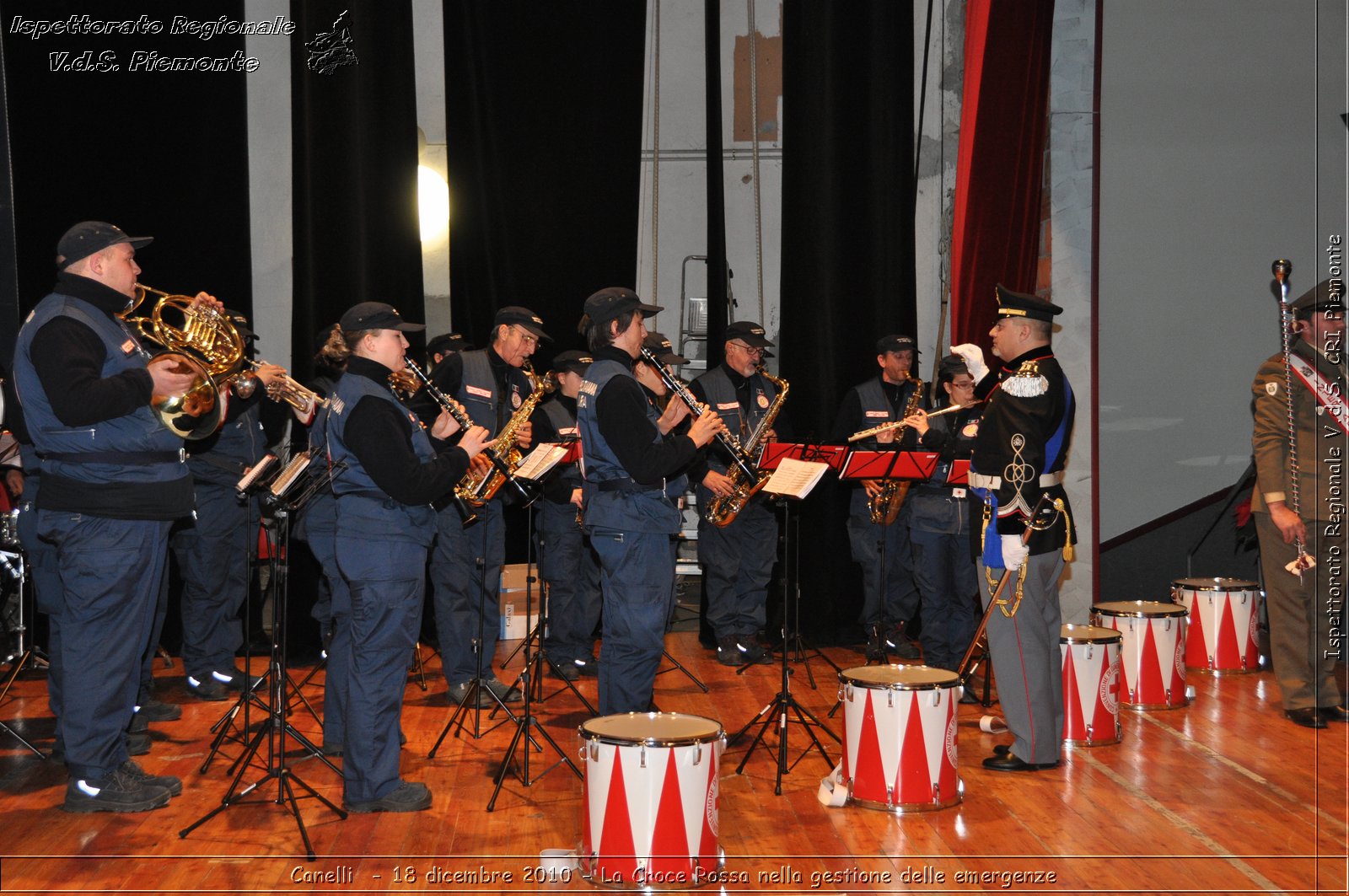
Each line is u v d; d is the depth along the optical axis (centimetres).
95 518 341
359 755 353
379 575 343
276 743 435
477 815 354
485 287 632
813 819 353
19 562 542
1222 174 664
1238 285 664
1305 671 468
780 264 687
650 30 694
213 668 512
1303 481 465
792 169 651
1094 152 615
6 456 539
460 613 496
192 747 433
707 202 698
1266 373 468
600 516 372
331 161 603
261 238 652
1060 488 401
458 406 396
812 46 648
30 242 592
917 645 648
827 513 659
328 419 349
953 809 363
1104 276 666
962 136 600
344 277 604
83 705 349
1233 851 325
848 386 655
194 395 339
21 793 376
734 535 592
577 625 562
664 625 376
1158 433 668
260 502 365
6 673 570
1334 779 391
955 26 686
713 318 649
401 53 617
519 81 637
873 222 653
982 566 412
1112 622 500
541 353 639
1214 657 564
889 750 361
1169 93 664
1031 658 403
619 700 373
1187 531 669
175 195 601
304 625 602
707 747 303
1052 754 407
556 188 640
